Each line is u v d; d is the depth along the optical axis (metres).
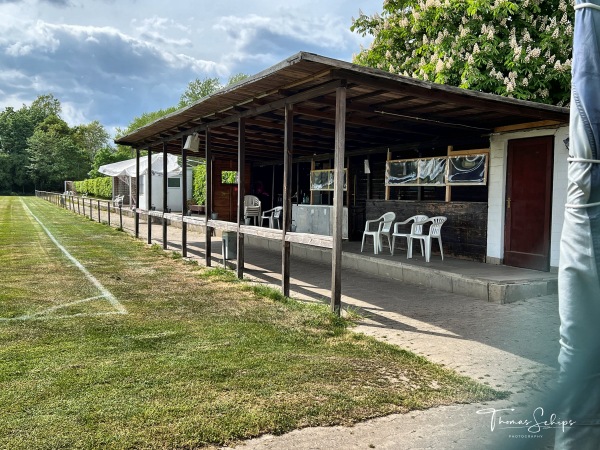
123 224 17.48
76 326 4.58
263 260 9.42
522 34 9.38
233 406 2.89
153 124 8.86
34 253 9.82
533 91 9.10
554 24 9.18
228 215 14.35
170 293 6.21
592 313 1.89
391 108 6.43
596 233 1.89
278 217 12.18
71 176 59.16
